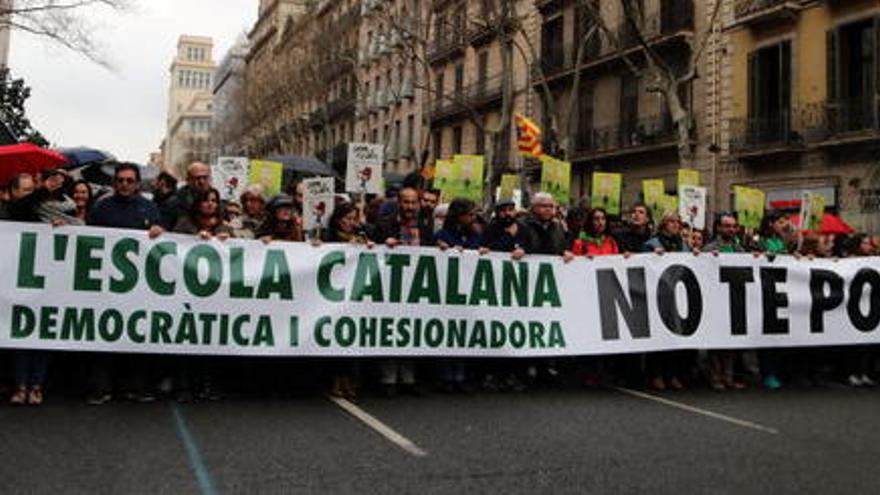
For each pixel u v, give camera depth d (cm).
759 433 613
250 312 683
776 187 2167
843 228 1152
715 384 829
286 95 4959
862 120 1942
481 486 459
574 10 2992
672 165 2517
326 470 482
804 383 882
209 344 671
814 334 849
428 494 443
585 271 781
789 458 538
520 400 725
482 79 3616
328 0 4506
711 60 2381
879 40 1923
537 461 514
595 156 2794
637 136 2611
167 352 662
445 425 610
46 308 641
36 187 673
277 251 696
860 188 1942
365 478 468
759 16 2180
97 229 657
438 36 3941
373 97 4922
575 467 503
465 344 738
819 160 2053
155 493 432
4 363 671
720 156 2339
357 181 1110
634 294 791
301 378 746
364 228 833
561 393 771
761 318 831
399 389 749
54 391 706
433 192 954
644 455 537
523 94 3281
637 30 1772
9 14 1614
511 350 751
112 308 654
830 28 2044
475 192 1155
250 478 462
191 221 695
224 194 1243
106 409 632
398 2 4294
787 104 2162
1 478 448
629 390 804
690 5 2461
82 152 1396
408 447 540
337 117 5444
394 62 4581
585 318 775
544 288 767
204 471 473
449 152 3953
